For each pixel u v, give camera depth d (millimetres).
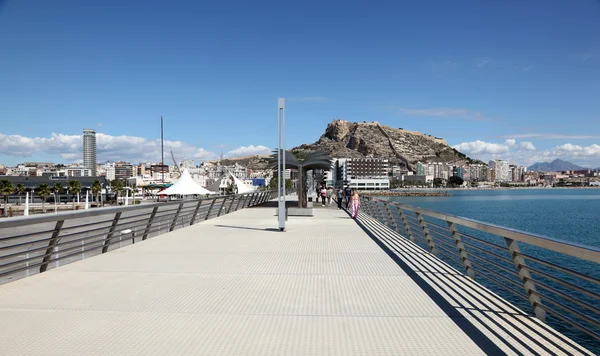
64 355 3795
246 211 24312
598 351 10367
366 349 3916
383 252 9320
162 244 10594
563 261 22578
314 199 37188
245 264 7953
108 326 4543
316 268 7570
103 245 9031
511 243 5012
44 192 89938
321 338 4195
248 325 4578
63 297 5645
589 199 149625
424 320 4711
